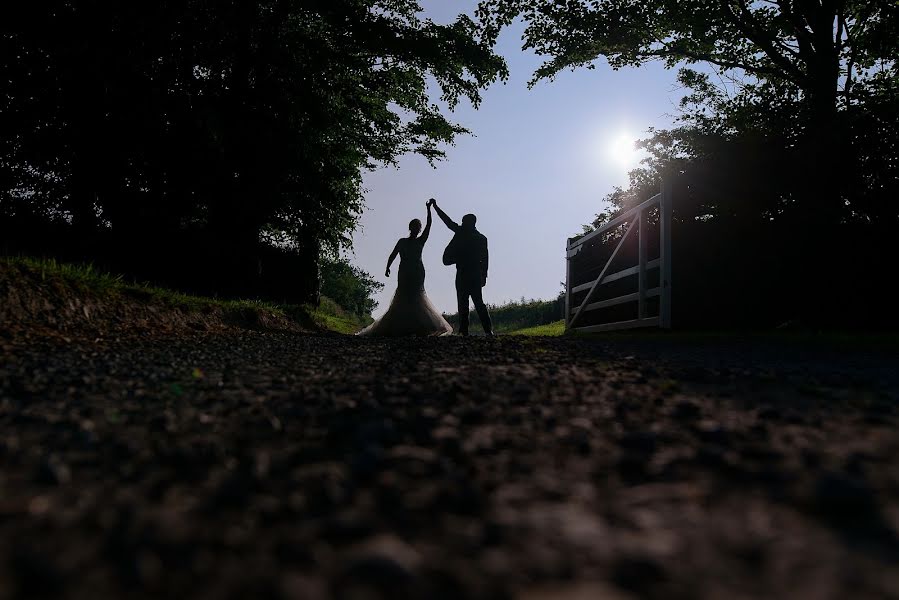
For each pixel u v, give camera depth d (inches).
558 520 57.7
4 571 47.1
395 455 80.2
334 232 783.7
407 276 476.4
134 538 54.0
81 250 501.4
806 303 426.0
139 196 550.9
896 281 400.5
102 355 205.5
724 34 635.5
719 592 43.1
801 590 43.2
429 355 233.1
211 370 179.8
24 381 145.4
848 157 424.5
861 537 52.9
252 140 572.1
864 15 585.0
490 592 43.7
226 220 601.3
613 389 140.7
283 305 636.1
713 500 63.6
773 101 561.6
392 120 753.0
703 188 462.3
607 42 641.6
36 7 456.4
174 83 526.0
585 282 608.7
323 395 131.7
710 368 194.5
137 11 481.1
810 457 77.4
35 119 479.5
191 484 71.6
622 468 75.7
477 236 470.3
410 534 55.4
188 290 571.8
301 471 76.6
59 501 64.8
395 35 653.3
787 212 444.8
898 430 96.5
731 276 448.1
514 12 665.6
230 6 546.6
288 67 593.6
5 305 258.7
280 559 49.8
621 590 43.7
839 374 181.0
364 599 42.8
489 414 110.7
